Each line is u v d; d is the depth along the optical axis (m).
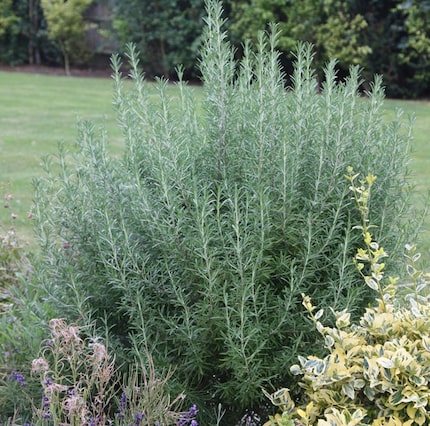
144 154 2.54
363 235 2.34
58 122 9.23
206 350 2.41
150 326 2.40
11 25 15.25
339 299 2.36
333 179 2.37
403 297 2.74
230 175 2.46
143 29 13.68
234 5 12.09
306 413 2.10
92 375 2.15
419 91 11.13
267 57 2.70
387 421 2.07
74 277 2.42
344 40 10.84
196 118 2.72
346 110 2.49
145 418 2.17
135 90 2.61
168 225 2.31
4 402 2.54
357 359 2.11
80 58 15.22
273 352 2.43
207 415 2.51
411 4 10.38
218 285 2.30
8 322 2.86
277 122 2.44
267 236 2.33
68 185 2.55
